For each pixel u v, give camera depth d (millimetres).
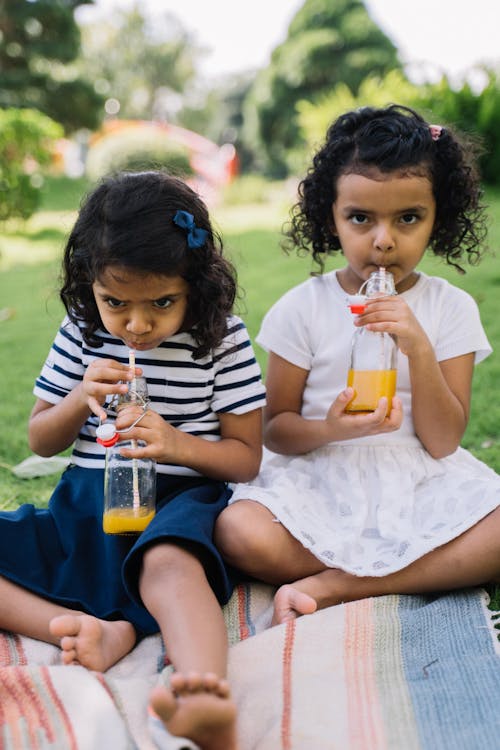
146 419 1762
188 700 1223
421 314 2115
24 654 1624
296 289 2219
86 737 1311
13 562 1746
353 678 1487
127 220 1679
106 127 18906
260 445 1996
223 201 12688
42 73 17062
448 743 1289
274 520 1785
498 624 1650
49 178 14312
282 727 1340
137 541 1615
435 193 2010
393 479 1950
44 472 2693
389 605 1734
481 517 1759
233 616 1752
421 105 7988
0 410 3439
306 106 9289
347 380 2047
